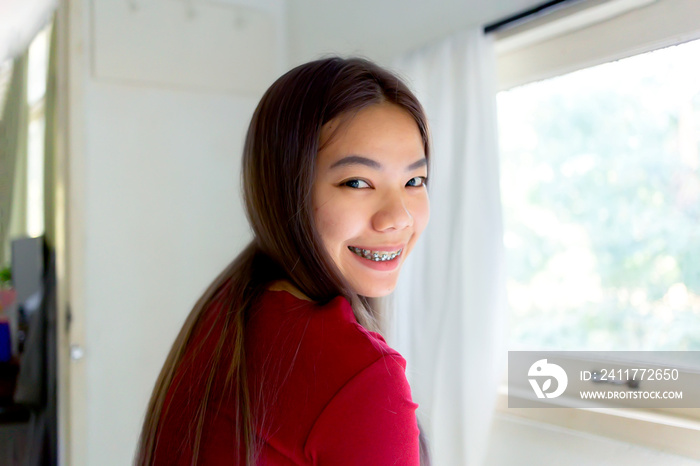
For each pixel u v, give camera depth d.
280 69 2.35
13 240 1.91
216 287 0.76
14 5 1.90
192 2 2.09
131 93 2.02
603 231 1.42
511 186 1.64
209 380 0.61
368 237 0.66
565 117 1.49
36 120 1.92
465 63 1.54
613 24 1.35
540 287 1.57
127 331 2.01
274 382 0.57
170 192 2.09
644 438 1.23
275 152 0.65
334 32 2.13
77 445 1.84
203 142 2.15
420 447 0.83
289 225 0.65
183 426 0.62
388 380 0.55
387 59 1.90
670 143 1.27
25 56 1.91
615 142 1.38
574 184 1.48
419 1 1.78
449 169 1.58
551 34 1.48
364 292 0.69
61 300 1.84
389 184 0.65
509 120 1.64
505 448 1.52
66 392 1.84
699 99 1.21
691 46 1.22
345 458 0.54
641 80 1.32
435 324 1.59
